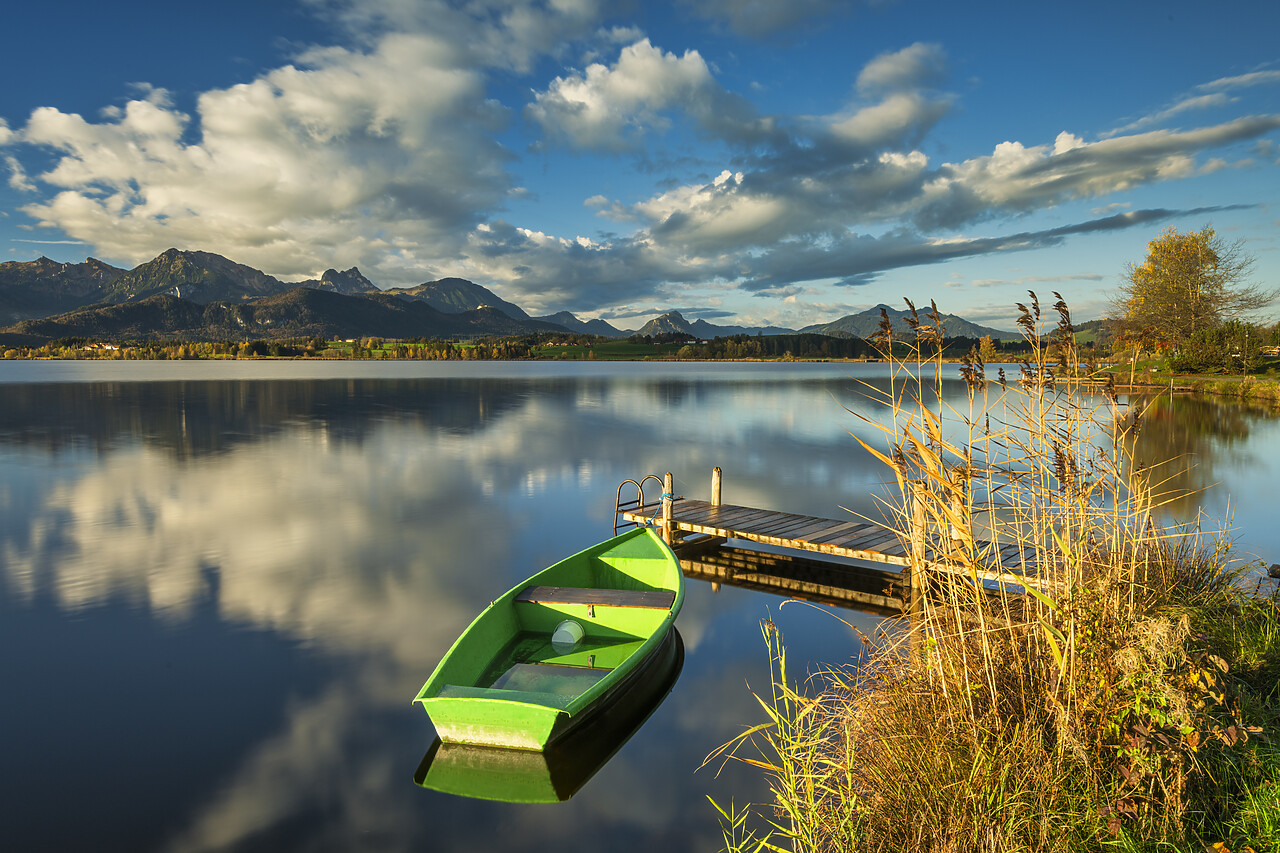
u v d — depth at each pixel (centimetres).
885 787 422
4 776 623
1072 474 451
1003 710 432
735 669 848
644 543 1102
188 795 596
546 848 527
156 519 1675
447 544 1461
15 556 1352
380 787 607
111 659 882
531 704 604
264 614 1045
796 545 1196
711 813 564
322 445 3027
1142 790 359
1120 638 409
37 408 4694
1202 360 5197
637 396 6256
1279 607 625
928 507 455
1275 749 397
